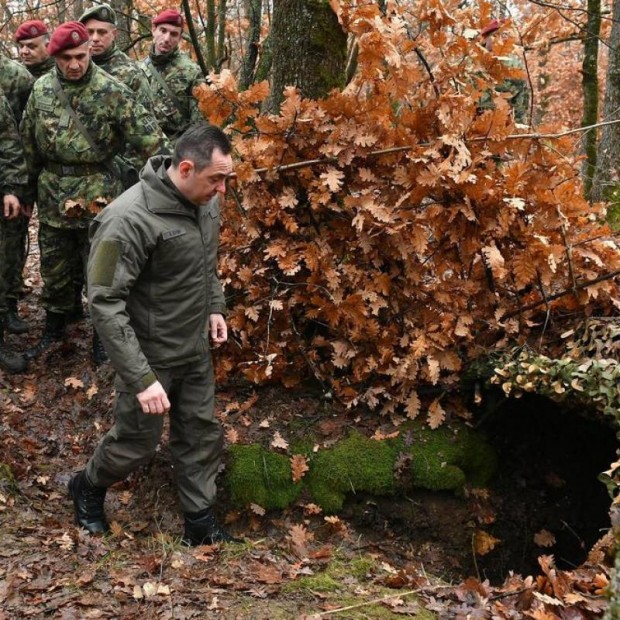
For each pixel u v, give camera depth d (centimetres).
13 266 468
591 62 704
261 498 355
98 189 418
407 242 360
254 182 370
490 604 268
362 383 388
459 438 374
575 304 371
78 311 486
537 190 353
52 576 275
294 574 296
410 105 369
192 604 264
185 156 268
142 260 272
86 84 407
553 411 395
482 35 354
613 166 672
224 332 318
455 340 373
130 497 359
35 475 363
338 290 368
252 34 635
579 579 257
